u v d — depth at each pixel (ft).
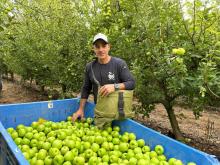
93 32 8.13
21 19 12.61
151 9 5.96
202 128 9.81
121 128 5.25
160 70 5.72
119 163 3.99
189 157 3.67
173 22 6.04
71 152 4.09
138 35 6.31
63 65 10.69
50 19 10.89
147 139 4.55
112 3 7.68
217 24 5.91
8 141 3.40
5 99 15.14
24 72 15.08
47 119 6.18
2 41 14.32
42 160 4.06
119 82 5.48
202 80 5.02
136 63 6.42
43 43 11.21
